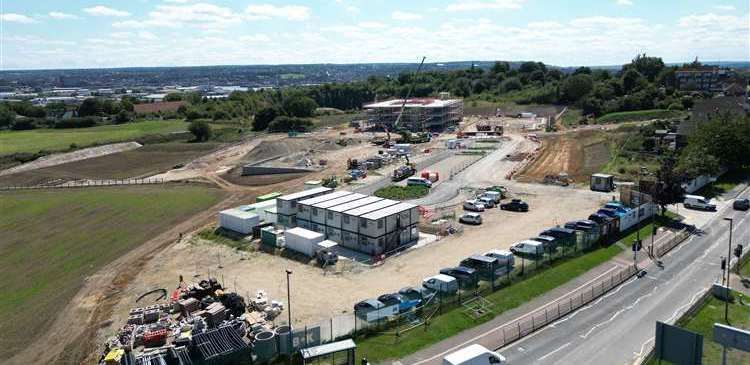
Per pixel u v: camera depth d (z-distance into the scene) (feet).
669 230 254.68
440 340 160.15
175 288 216.95
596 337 159.74
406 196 346.95
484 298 185.47
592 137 542.16
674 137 446.60
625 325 166.40
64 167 512.22
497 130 626.23
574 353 151.33
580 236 230.89
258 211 298.76
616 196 326.03
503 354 151.64
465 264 216.54
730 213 280.72
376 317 172.35
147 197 379.14
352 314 182.09
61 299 214.07
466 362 133.18
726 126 349.00
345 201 274.57
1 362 168.04
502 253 216.13
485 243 250.78
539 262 212.23
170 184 426.51
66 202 371.35
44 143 638.53
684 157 342.64
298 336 156.25
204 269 235.40
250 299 198.90
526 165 434.71
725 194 317.01
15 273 247.09
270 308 185.57
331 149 554.46
